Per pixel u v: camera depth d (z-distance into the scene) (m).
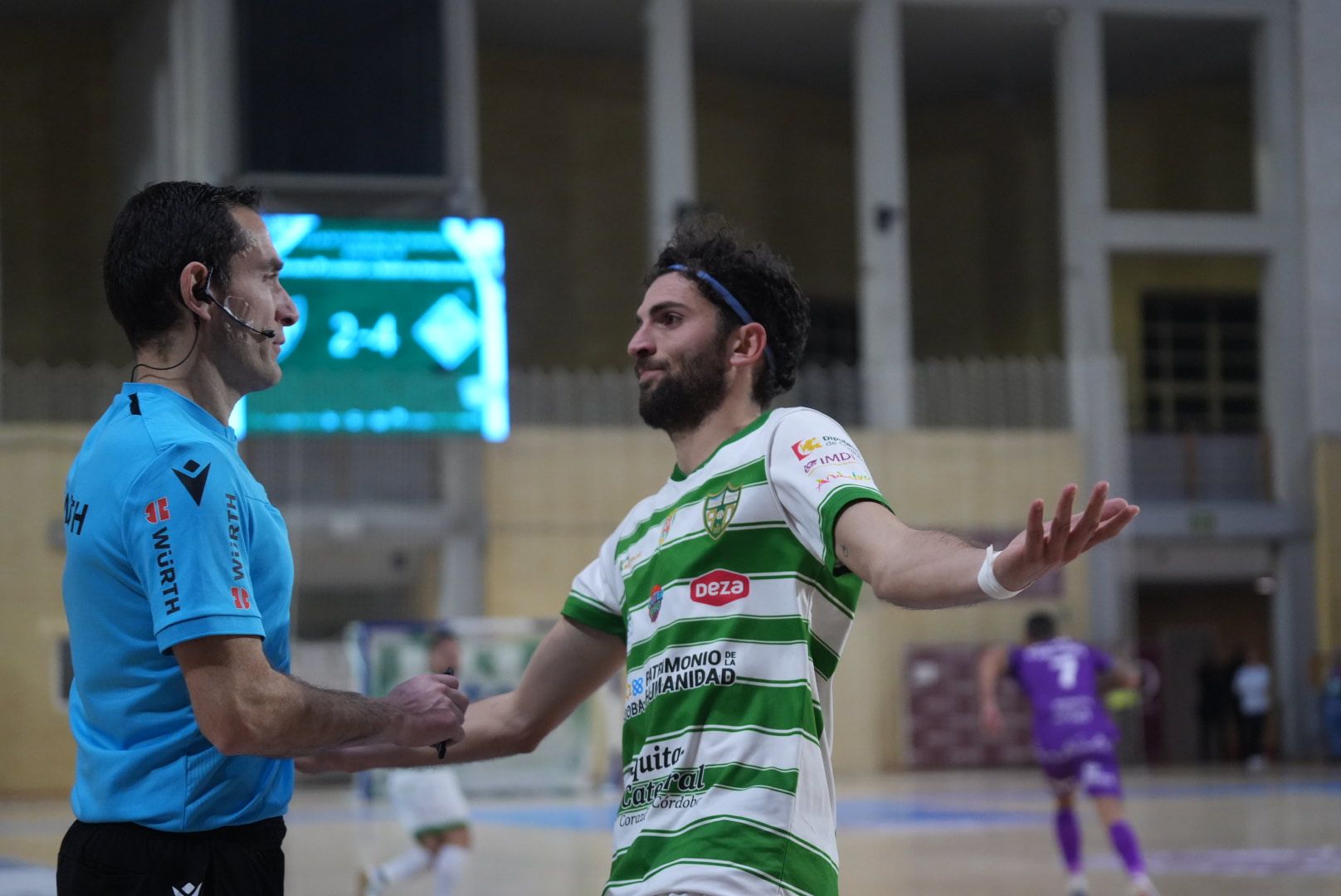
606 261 32.03
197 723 2.93
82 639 3.02
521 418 26.22
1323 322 30.31
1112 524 2.54
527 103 31.78
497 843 14.48
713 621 3.13
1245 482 30.56
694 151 32.84
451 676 3.22
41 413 23.89
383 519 24.72
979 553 2.67
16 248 28.33
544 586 25.70
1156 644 31.53
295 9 23.75
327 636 25.58
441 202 24.17
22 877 11.30
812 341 33.53
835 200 34.16
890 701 26.98
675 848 3.04
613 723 22.27
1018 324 33.38
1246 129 34.34
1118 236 29.86
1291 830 15.09
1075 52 29.89
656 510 3.40
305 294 23.67
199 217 3.14
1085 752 10.36
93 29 29.05
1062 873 11.74
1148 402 32.16
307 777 24.80
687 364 3.38
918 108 34.69
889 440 27.36
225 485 2.97
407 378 23.92
